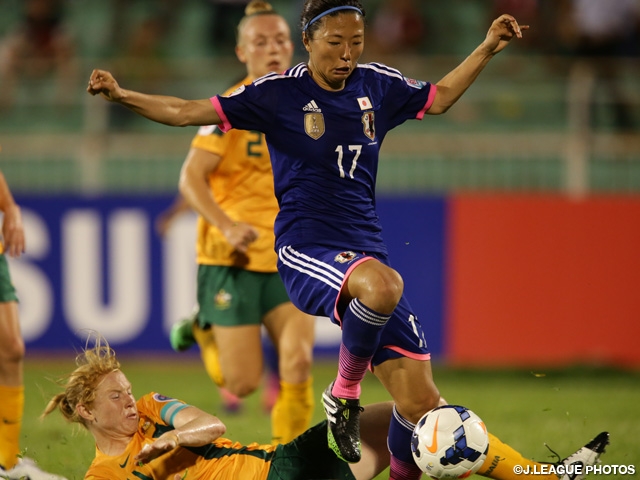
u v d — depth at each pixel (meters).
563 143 41.97
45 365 38.12
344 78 15.54
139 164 42.75
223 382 22.73
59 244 39.00
